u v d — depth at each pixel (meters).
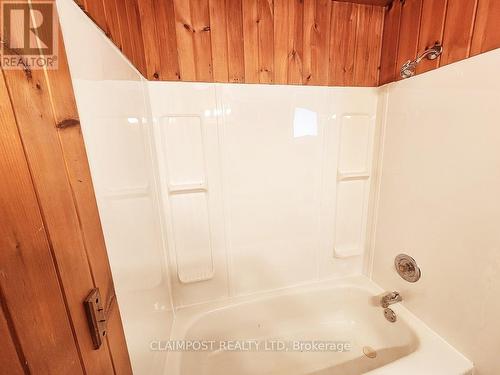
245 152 1.14
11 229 0.25
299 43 1.10
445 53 0.89
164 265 1.07
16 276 0.25
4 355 0.24
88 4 0.48
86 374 0.36
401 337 1.13
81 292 0.36
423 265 1.06
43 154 0.30
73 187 0.36
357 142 1.28
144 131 0.88
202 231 1.18
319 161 1.25
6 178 0.25
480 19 0.77
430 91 0.95
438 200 0.96
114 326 0.46
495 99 0.74
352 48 1.17
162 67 0.99
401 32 1.08
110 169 0.54
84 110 0.44
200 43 1.00
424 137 1.00
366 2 1.12
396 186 1.17
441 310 0.99
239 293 1.31
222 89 1.06
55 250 0.31
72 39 0.41
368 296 1.33
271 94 1.12
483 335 0.84
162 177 1.07
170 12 0.96
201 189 1.12
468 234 0.86
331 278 1.44
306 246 1.36
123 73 0.69
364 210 1.39
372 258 1.38
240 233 1.24
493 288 0.80
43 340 0.29
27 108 0.28
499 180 0.75
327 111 1.20
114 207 0.54
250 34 1.04
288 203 1.27
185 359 1.03
